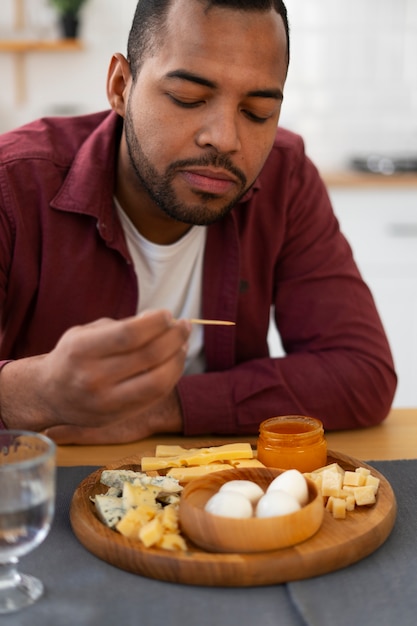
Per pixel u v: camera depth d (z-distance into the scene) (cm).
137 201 131
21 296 135
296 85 336
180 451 109
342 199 289
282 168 145
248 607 78
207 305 144
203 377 127
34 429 100
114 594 80
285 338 148
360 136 341
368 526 88
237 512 84
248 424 125
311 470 104
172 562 81
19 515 75
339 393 129
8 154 133
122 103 125
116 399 85
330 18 330
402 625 75
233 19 103
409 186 288
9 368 100
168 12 106
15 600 78
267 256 146
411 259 294
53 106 333
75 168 133
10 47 312
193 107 107
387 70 336
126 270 137
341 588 81
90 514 92
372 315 142
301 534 84
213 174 109
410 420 135
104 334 81
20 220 131
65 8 312
